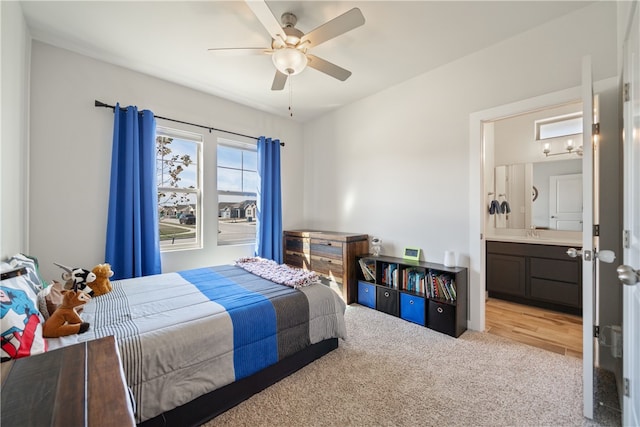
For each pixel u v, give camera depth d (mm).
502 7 1977
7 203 1732
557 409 1542
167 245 3162
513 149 3879
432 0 1897
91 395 661
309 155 4430
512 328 2635
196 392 1393
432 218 2902
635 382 1121
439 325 2537
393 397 1650
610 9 1899
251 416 1507
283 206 4238
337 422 1461
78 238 2512
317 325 2023
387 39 2346
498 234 3971
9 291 1188
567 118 3447
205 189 3377
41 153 2330
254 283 2225
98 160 2615
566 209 3471
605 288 1881
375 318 2865
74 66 2494
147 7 1959
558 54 2104
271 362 1724
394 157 3250
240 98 3541
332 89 3318
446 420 1469
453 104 2713
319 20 2111
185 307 1684
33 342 1103
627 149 1297
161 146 3109
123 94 2766
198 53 2539
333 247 3441
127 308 1662
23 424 551
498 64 2408
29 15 2039
